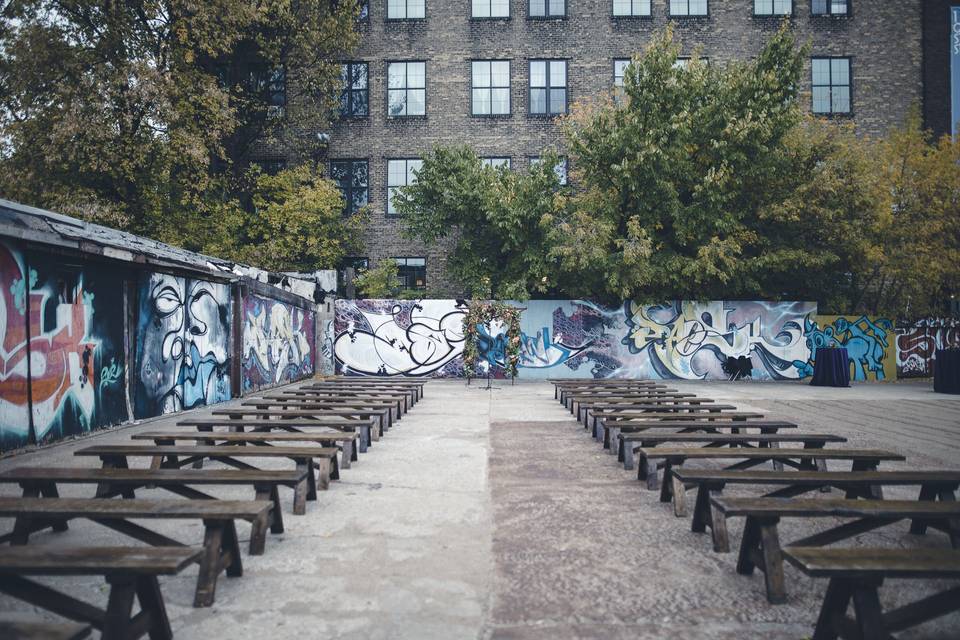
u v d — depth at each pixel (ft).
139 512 11.00
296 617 10.44
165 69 62.03
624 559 13.32
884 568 8.43
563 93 81.46
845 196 61.46
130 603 8.55
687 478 14.55
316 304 66.44
